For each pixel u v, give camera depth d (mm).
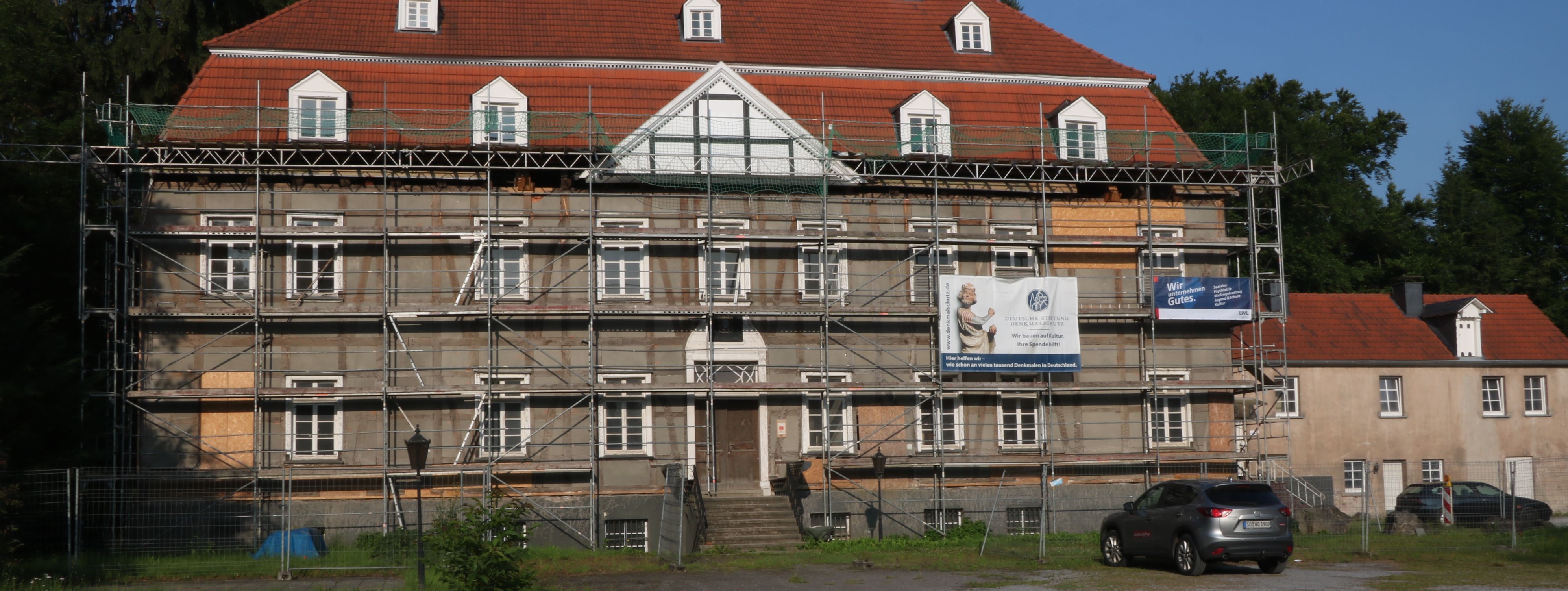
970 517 31438
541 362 29703
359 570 23656
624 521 29875
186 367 28547
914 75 33625
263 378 28766
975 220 32062
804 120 31891
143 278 28406
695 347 30391
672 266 30578
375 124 29891
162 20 42219
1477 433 40188
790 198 31266
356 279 29312
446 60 31438
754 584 22125
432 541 18953
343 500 28766
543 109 31062
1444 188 61188
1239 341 39594
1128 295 32750
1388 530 31734
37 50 36875
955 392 31203
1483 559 25078
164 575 23031
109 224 28484
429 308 29297
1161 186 33312
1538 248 60531
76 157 28844
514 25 33250
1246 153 33438
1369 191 59469
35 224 29453
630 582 22484
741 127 30781
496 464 28891
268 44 30719
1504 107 63625
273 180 29250
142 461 28078
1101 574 22812
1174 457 31422
